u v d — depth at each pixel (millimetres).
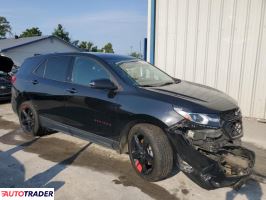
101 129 4527
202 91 4363
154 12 8281
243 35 7355
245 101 7590
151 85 4430
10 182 4051
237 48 7477
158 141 3781
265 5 7035
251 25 7238
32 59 6086
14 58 31609
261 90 7375
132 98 4098
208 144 3650
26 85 5863
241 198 3678
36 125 5801
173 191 3830
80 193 3789
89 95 4602
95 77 4680
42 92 5484
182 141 3615
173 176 4211
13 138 5961
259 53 7266
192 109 3664
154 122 3863
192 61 8055
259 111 7473
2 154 5086
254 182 4098
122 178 4180
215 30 7645
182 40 8102
